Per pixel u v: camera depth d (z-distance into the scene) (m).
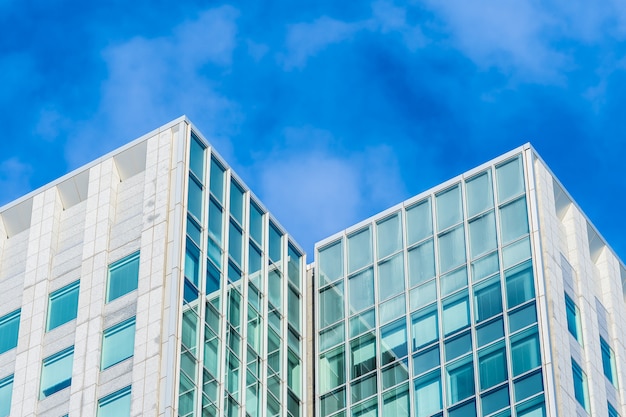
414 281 98.00
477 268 95.31
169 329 85.75
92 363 87.38
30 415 87.94
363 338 97.94
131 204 93.31
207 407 85.75
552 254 93.81
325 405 96.44
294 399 95.50
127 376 85.69
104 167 95.69
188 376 85.38
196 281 89.44
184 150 93.38
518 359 89.88
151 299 87.81
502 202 96.62
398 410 93.38
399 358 95.44
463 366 92.12
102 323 88.94
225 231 93.94
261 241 98.06
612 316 97.38
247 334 92.44
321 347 99.12
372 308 98.81
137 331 87.06
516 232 94.88
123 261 90.81
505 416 88.44
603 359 94.19
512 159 97.88
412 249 99.38
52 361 89.62
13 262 96.38
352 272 101.25
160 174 93.06
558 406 86.88
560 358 89.25
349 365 97.31
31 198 98.00
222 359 88.56
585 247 98.12
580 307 94.31
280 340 96.19
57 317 91.50
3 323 93.62
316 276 102.50
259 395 91.38
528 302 91.56
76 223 95.31
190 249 90.06
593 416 89.56
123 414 84.31
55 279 93.38
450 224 98.44
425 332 95.31
